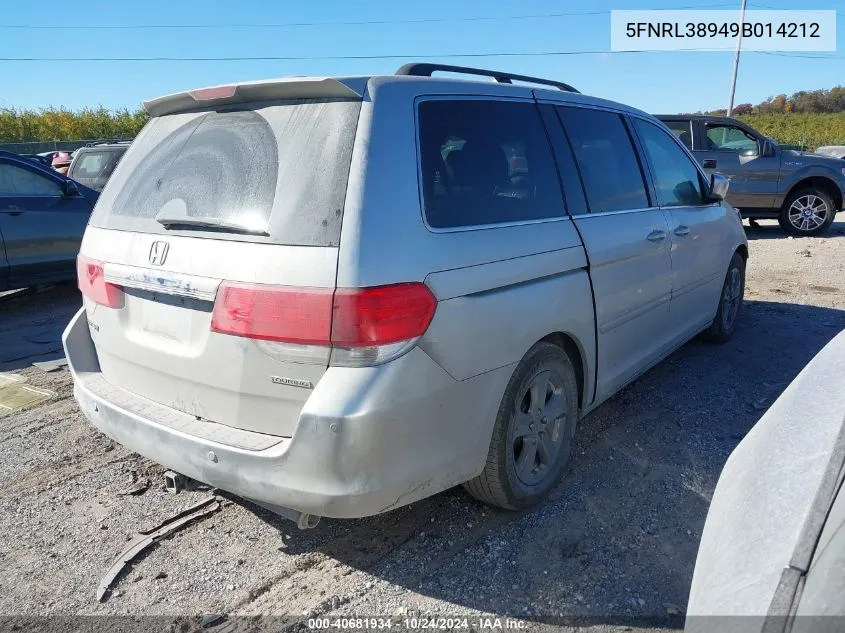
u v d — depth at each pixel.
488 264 2.67
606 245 3.41
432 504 3.23
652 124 4.45
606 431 3.95
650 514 3.11
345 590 2.67
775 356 5.22
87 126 38.50
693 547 2.86
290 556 2.89
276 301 2.30
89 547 2.99
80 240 7.79
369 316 2.25
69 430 4.20
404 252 2.37
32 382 5.09
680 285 4.37
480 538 2.96
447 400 2.50
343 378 2.25
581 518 3.08
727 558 1.64
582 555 2.83
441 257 2.48
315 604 2.59
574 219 3.29
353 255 2.26
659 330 4.18
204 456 2.47
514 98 3.21
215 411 2.57
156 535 3.05
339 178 2.35
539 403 3.07
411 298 2.34
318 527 3.09
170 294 2.59
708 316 5.04
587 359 3.34
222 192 2.57
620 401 4.38
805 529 1.53
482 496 3.00
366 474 2.28
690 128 11.66
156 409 2.76
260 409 2.44
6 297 8.16
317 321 2.25
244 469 2.38
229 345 2.44
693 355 5.27
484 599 2.59
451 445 2.55
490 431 2.73
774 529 1.60
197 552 2.94
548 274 2.99
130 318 2.86
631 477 3.43
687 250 4.41
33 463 3.77
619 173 3.84
